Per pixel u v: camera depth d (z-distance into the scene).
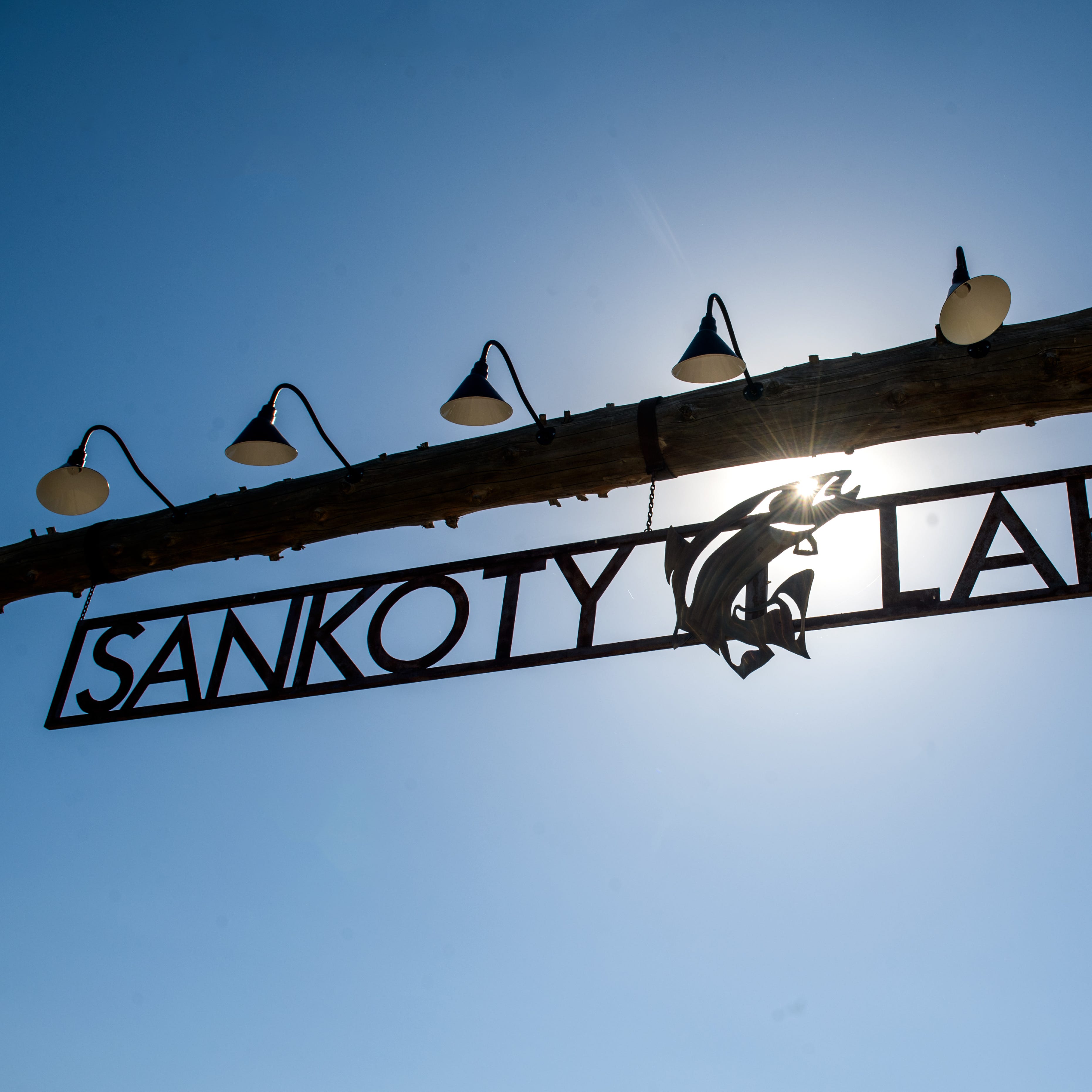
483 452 6.20
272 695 6.26
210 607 6.73
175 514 7.00
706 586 5.27
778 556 5.21
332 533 6.71
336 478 6.58
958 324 4.84
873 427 5.38
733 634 5.16
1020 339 5.09
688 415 5.70
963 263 4.84
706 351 5.30
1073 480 5.03
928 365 5.24
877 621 5.09
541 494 6.14
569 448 5.97
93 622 7.06
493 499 6.21
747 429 5.59
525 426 6.22
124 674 6.79
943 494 5.19
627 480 5.97
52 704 6.84
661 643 5.46
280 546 6.83
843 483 5.32
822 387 5.44
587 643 5.63
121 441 6.88
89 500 6.61
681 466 5.82
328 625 6.30
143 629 6.96
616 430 5.87
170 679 6.62
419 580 6.23
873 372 5.35
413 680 5.94
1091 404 5.05
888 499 5.27
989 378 5.11
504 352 5.89
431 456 6.36
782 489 5.27
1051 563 4.91
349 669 6.17
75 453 6.62
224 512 6.88
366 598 6.32
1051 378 5.00
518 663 5.73
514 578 5.99
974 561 5.06
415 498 6.35
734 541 5.26
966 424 5.28
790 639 5.06
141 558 7.09
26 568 7.32
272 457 6.29
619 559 5.75
